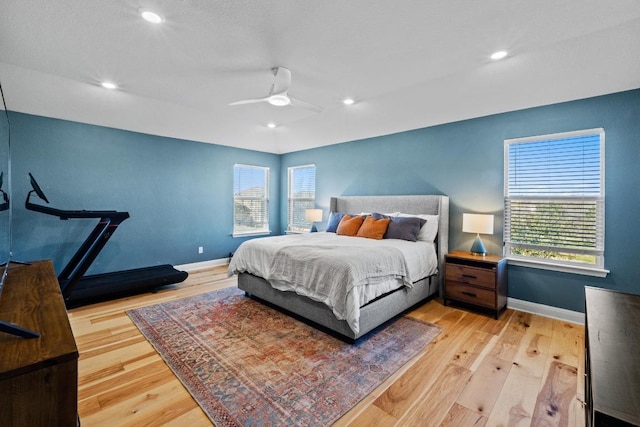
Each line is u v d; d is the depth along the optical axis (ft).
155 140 14.93
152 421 5.11
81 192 12.78
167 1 5.95
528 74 8.84
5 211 6.06
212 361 7.04
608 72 8.12
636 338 3.70
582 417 5.25
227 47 7.74
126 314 9.91
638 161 8.45
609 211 8.90
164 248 15.37
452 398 5.79
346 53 8.00
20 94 10.32
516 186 10.82
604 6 5.95
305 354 7.39
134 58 8.39
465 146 12.07
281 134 17.49
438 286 12.12
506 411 5.42
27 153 11.51
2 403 2.68
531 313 10.30
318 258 8.66
